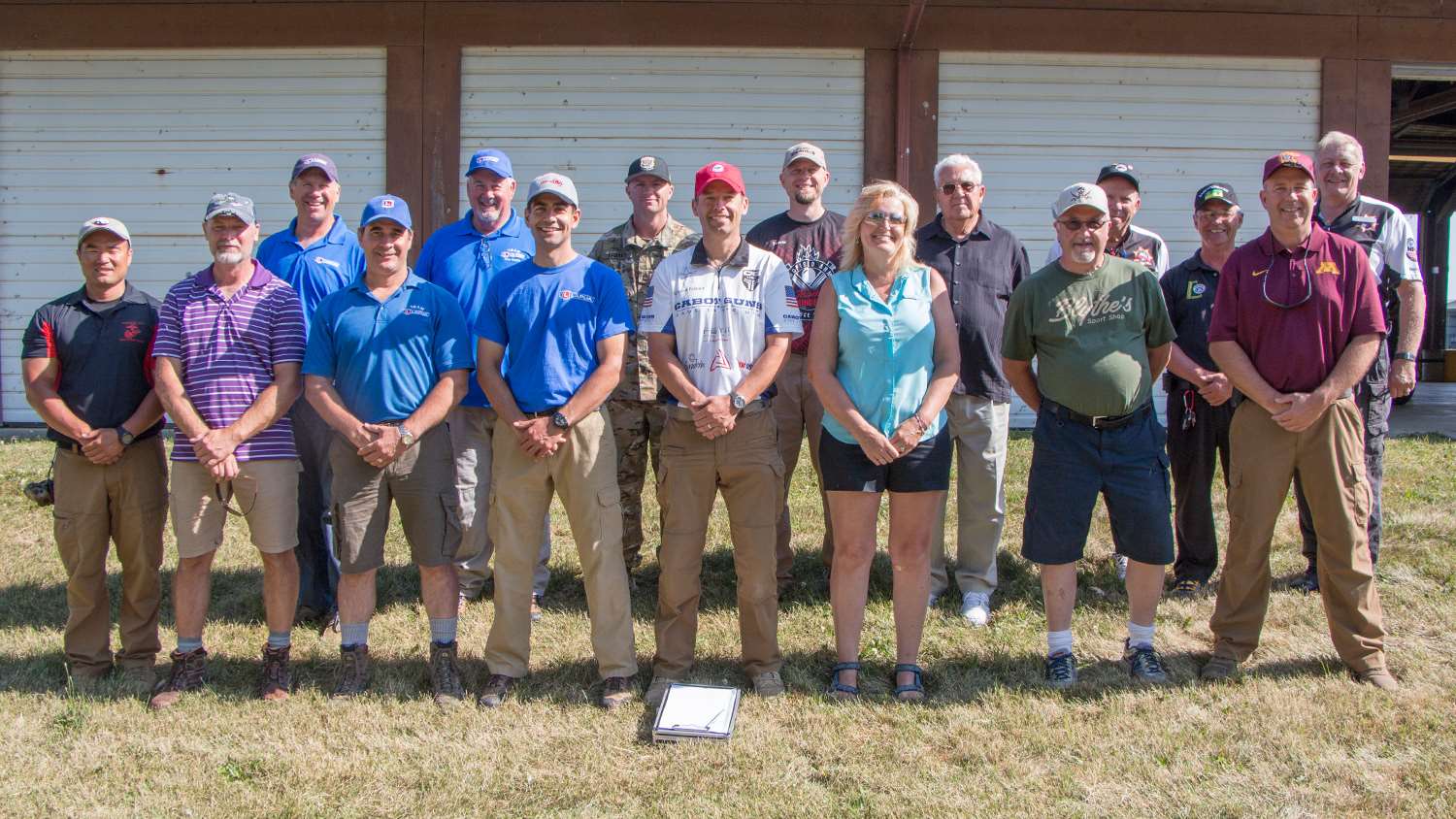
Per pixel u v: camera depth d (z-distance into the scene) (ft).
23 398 32.14
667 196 16.78
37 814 10.06
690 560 13.03
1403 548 17.95
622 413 17.11
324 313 12.92
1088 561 18.11
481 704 12.62
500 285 13.12
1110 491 13.16
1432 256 64.44
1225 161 31.60
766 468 12.81
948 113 31.12
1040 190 31.42
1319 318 12.71
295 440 15.55
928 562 13.10
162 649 14.62
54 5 31.01
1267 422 13.12
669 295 12.88
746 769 10.98
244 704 12.66
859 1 30.66
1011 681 13.32
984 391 15.75
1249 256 13.19
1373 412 16.16
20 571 17.72
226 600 16.53
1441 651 13.91
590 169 31.19
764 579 12.96
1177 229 31.68
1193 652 14.15
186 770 10.96
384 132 31.19
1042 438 13.39
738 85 31.09
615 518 13.05
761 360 12.66
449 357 12.89
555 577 17.79
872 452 12.41
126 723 12.05
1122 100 31.35
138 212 31.58
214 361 12.74
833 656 14.23
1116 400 12.82
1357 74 31.37
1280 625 14.96
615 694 12.69
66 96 31.50
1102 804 10.19
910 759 11.19
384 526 13.03
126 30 31.04
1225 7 31.01
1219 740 11.46
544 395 12.64
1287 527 19.45
